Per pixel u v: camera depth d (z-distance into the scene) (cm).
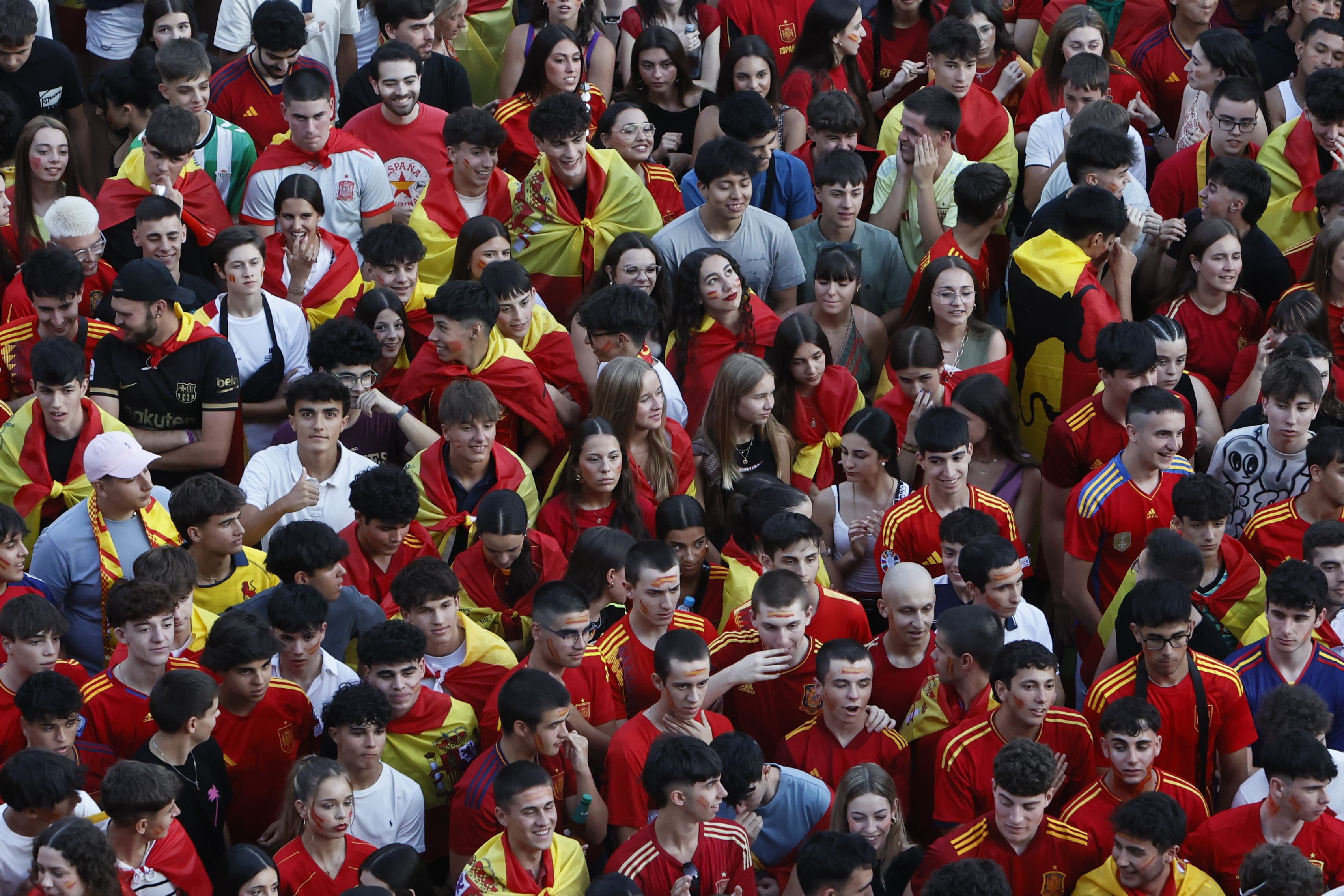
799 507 2450
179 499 2308
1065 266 2812
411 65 3209
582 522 2572
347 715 2058
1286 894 1895
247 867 1916
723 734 2097
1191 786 2111
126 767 1902
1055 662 2128
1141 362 2566
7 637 2091
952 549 2398
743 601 2470
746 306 2898
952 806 2145
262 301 2831
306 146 3081
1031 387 2889
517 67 3619
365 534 2439
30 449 2470
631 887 1872
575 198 3130
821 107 3275
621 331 2722
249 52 3469
